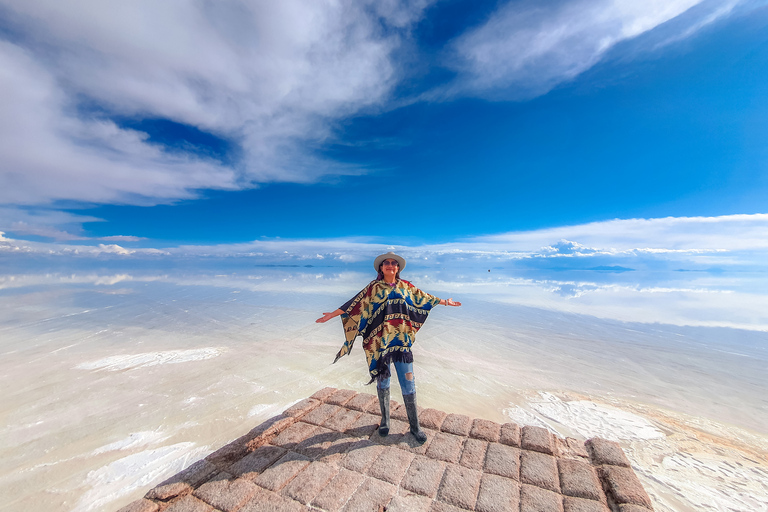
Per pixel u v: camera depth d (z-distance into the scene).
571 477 2.74
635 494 2.50
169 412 5.05
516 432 3.41
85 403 5.37
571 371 7.20
